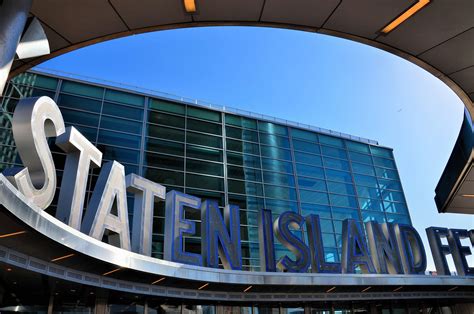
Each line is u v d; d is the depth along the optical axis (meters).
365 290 22.47
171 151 28.44
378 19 7.41
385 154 40.31
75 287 14.02
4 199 7.80
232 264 17.81
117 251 12.86
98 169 24.66
